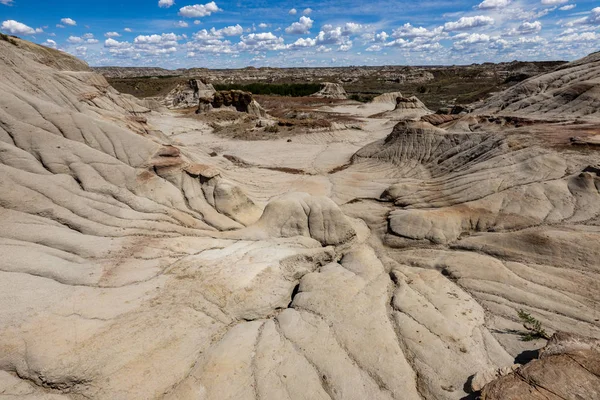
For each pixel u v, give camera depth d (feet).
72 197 68.08
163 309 46.57
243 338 44.62
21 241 56.13
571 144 91.30
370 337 44.75
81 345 39.78
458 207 77.25
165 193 76.89
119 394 36.52
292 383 38.65
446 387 37.93
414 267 65.36
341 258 68.23
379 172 124.57
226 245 64.95
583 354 34.55
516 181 81.15
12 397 35.17
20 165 67.72
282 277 56.39
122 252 58.65
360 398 37.32
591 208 66.74
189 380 38.83
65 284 49.55
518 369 34.35
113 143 80.43
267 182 119.96
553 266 57.31
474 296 55.06
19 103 74.18
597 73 179.63
